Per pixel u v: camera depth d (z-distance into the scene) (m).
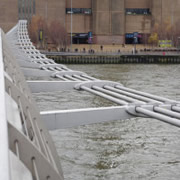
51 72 21.34
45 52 112.62
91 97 50.00
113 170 23.61
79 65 108.81
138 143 29.25
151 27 145.12
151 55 115.06
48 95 51.22
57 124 10.34
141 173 23.16
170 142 29.61
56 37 129.38
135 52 119.25
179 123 8.80
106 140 29.69
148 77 75.75
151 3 144.25
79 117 10.52
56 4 140.62
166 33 136.00
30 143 4.91
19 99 7.35
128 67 101.31
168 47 134.38
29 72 21.69
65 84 15.98
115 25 143.38
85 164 24.45
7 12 139.50
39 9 140.88
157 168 24.02
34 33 129.88
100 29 143.50
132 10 145.88
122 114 10.80
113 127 33.59
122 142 29.41
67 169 23.55
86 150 27.19
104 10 142.88
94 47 139.00
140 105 10.78
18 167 4.27
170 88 60.97
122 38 144.00
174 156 26.22
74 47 139.88
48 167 5.07
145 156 26.20
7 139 4.01
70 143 28.73
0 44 13.00
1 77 7.04
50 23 139.25
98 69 95.00
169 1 141.62
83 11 145.50
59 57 113.31
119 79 72.56
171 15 141.88
